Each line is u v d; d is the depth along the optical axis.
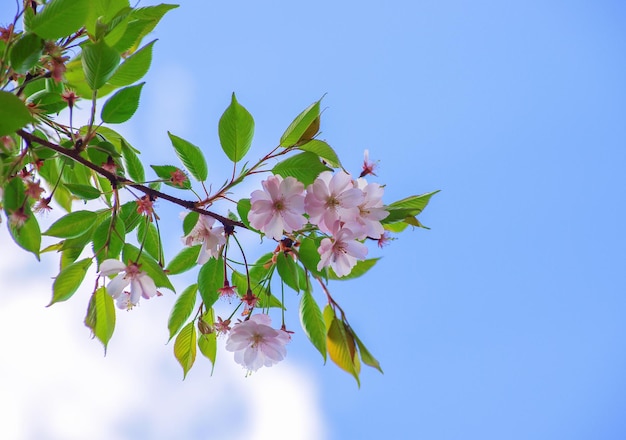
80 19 0.96
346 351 1.00
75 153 0.98
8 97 0.89
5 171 0.96
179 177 1.01
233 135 0.99
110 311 1.01
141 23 1.00
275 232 0.98
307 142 1.00
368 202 1.00
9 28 0.97
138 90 1.00
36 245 0.97
